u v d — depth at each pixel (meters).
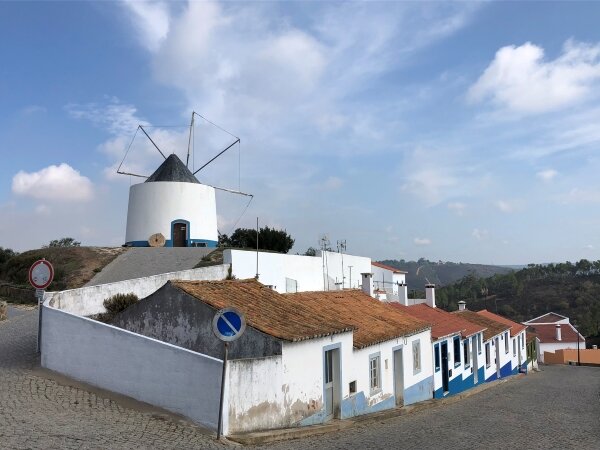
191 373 11.76
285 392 13.56
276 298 17.75
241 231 53.06
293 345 14.02
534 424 16.42
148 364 12.34
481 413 18.91
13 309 26.23
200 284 16.12
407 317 24.55
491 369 36.62
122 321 15.41
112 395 12.55
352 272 45.59
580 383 35.16
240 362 12.01
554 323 82.44
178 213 43.75
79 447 8.83
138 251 38.19
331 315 19.03
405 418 17.42
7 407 10.87
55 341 14.03
